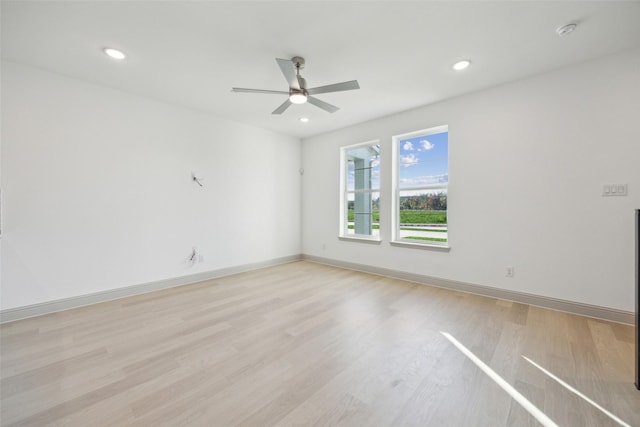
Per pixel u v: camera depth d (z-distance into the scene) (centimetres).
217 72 285
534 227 296
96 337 230
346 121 447
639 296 161
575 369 184
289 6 190
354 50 244
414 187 409
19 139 267
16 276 266
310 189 546
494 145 320
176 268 380
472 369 185
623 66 248
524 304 302
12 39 227
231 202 445
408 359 197
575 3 187
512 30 217
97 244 313
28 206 272
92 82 307
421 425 138
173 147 375
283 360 196
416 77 295
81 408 149
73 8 190
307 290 357
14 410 147
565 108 276
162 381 172
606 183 257
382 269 433
